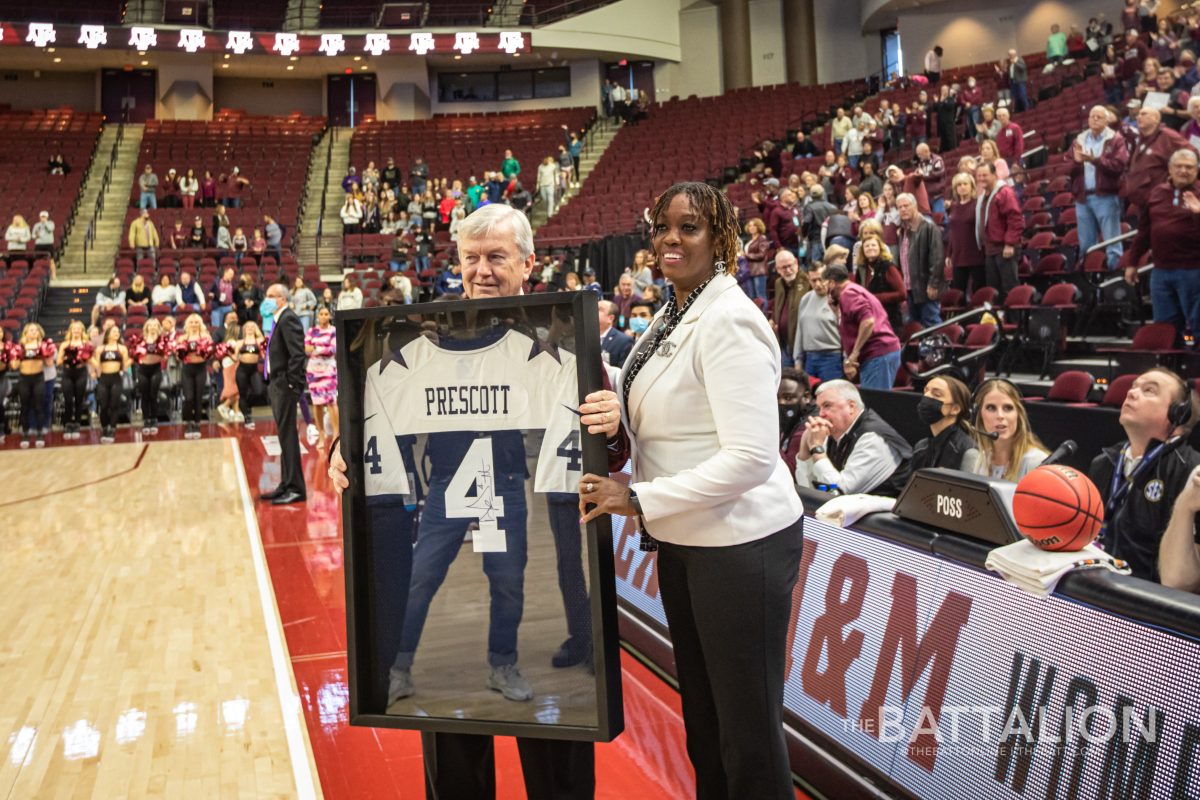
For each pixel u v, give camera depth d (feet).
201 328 38.58
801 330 19.95
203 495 23.85
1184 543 7.18
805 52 74.84
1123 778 5.21
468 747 6.32
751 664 5.52
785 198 35.12
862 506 7.82
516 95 79.00
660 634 11.12
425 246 50.88
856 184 40.27
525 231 6.55
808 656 8.11
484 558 5.78
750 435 5.25
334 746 9.45
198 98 73.97
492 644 5.78
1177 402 8.57
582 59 77.77
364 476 6.00
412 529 5.93
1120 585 5.52
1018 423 10.20
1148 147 20.47
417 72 76.79
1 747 9.37
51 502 23.18
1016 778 5.87
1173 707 5.04
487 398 5.75
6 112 71.41
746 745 5.54
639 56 75.97
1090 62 48.57
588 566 5.54
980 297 23.76
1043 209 31.17
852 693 7.45
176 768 8.87
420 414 5.88
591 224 55.93
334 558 17.29
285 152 68.39
